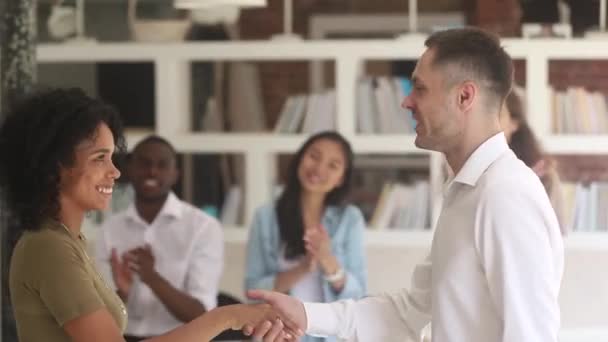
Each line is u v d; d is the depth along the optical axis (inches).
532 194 104.2
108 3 241.8
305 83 241.6
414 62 238.1
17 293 105.7
